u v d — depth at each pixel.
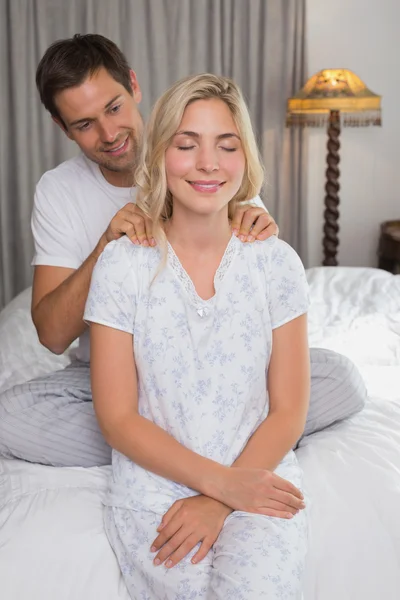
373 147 3.97
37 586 1.28
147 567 1.27
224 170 1.41
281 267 1.49
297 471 1.44
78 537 1.35
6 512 1.43
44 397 1.67
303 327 1.50
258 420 1.46
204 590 1.22
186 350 1.42
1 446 1.63
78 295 1.62
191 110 1.39
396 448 1.59
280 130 3.77
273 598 1.15
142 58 3.62
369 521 1.39
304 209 3.88
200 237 1.45
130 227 1.46
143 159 1.46
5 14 3.46
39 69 1.78
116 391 1.41
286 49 3.70
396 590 1.31
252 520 1.28
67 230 1.81
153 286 1.43
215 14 3.63
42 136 3.57
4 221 3.62
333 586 1.30
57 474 1.56
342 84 3.50
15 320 2.44
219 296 1.44
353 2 3.81
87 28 3.53
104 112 1.75
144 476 1.38
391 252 3.70
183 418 1.40
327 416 1.70
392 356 2.22
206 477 1.33
